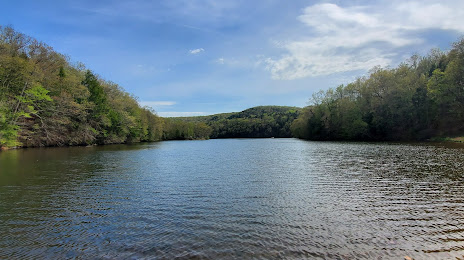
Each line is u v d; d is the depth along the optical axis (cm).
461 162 2705
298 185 1858
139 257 818
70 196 1562
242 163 3172
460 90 5578
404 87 6950
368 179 2006
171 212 1259
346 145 6100
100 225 1091
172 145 8331
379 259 797
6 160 3272
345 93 9088
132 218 1176
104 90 8112
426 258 802
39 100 5116
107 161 3297
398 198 1477
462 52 5372
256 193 1636
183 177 2197
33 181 2002
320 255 824
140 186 1842
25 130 5062
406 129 7094
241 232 1012
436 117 6391
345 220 1140
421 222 1105
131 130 8938
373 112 7794
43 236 980
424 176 2052
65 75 5847
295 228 1051
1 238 962
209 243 912
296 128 12144
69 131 6212
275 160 3469
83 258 815
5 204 1391
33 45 5375
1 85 4438
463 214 1202
